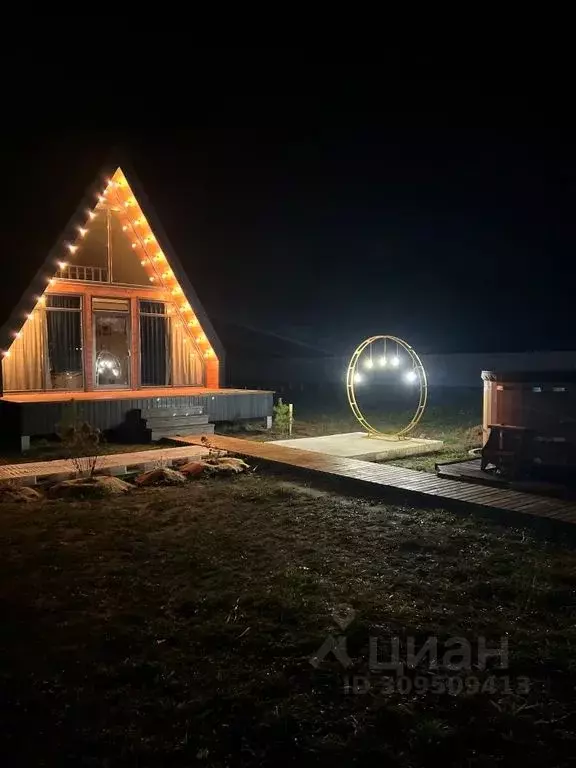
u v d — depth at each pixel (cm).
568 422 939
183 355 1869
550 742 356
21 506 858
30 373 1566
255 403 1709
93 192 1557
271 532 742
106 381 1720
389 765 337
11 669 428
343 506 870
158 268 1795
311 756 342
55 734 359
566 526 724
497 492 880
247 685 407
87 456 1090
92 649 455
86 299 1658
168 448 1327
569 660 441
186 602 530
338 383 3572
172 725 367
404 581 588
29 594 554
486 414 1081
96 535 729
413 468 1200
